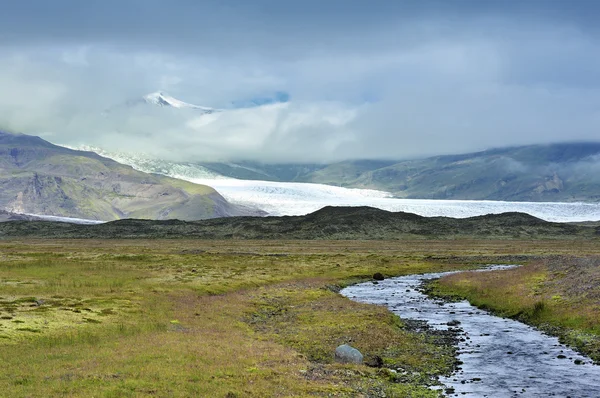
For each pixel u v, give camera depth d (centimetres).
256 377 3167
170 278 8450
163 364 3234
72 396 2584
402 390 3222
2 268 9138
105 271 9094
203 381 2983
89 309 5066
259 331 4859
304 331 4897
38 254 13438
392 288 8988
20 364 3133
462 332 5112
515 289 7206
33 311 4831
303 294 7462
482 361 3978
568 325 5131
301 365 3569
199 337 4144
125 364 3200
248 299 6762
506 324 5566
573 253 15725
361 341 4512
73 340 3812
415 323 5622
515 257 15088
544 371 3697
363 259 14425
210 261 12600
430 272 11988
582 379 3497
